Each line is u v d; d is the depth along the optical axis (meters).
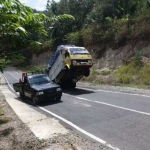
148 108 9.45
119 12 33.97
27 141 6.36
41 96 13.07
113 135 6.50
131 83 19.16
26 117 9.45
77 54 17.62
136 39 25.42
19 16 4.85
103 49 29.69
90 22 37.91
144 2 30.62
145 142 5.77
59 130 7.16
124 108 9.84
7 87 26.73
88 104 11.66
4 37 5.40
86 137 6.51
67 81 19.81
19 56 6.02
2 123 8.91
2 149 6.20
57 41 47.28
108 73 24.75
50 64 20.61
